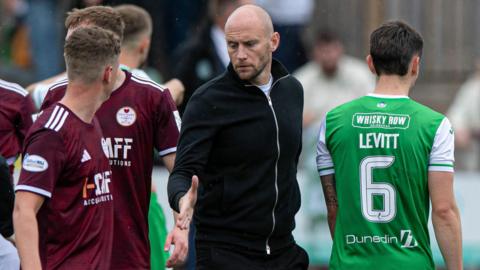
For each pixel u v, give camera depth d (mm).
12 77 35250
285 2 36844
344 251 18234
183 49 26578
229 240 18750
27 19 36250
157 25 33406
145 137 19203
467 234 32531
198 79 26297
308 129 33406
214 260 18719
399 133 17844
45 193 16656
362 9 38188
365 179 18016
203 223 18938
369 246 18016
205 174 18859
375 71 18359
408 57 18016
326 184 18688
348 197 18156
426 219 18094
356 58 37875
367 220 18016
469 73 38062
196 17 33938
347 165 18141
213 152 18719
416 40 18094
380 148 17922
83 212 17156
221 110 18547
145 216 19406
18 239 16578
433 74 38250
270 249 18906
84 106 17156
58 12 35844
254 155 18594
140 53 21219
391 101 18078
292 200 19062
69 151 16922
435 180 17719
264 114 18609
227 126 18547
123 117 19016
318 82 34375
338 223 18375
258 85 18734
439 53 38219
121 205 19031
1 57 36531
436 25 38312
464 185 32719
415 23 38281
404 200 17875
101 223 17391
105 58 17125
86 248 17219
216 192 18719
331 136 18344
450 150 17766
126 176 19062
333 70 34344
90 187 17219
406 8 38281
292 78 19250
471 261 32500
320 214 31562
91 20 19016
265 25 18516
